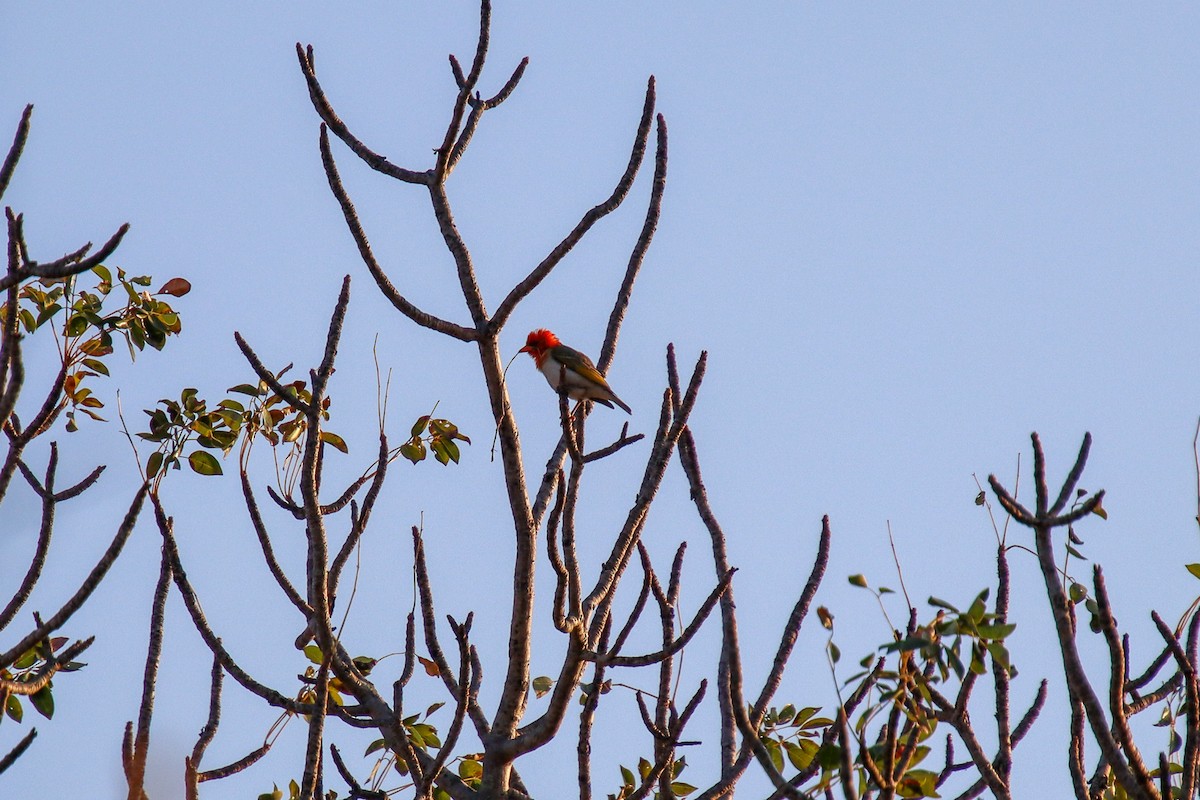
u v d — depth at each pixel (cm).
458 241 1345
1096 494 988
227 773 1247
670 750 1202
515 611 1317
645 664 1206
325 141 1285
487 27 1376
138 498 1048
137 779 1081
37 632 1005
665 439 1300
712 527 1372
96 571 1024
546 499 1398
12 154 1004
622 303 1472
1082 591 1266
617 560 1284
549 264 1300
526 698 1338
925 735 959
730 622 993
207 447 1588
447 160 1359
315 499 1245
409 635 1349
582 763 1200
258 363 1293
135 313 1588
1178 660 1038
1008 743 1165
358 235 1273
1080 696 984
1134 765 978
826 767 924
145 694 1124
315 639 1361
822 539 1290
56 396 1141
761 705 1244
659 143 1481
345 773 1366
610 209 1327
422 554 1388
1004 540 1217
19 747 956
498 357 1310
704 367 1327
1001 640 970
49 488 1152
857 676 949
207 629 1306
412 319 1288
